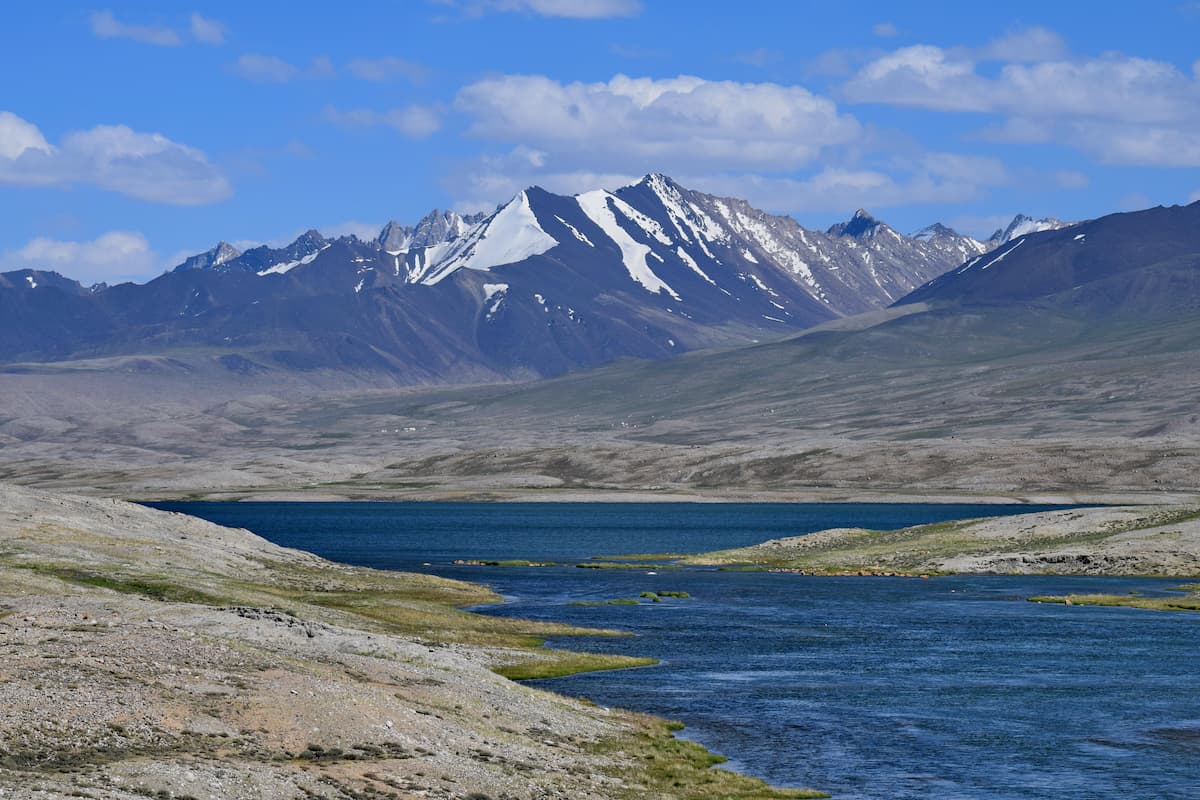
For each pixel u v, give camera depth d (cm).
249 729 5250
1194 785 5691
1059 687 8106
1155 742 6531
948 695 7825
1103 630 10781
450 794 4838
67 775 4388
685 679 8388
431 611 11344
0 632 6675
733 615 11994
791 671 8731
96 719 5069
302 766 4888
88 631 6831
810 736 6650
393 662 7288
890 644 10031
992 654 9500
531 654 9162
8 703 5097
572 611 12362
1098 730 6819
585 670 8694
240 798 4419
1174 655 9438
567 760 5647
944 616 11825
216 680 5844
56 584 9656
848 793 5550
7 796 3994
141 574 11144
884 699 7688
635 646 9888
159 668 5944
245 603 10300
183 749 4916
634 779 5456
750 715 7188
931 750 6344
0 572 9819
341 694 5812
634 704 7488
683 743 6325
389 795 4706
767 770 5931
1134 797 5503
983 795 5528
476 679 7169
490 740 5756
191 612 8112
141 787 4353
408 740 5441
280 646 7388
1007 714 7231
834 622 11425
